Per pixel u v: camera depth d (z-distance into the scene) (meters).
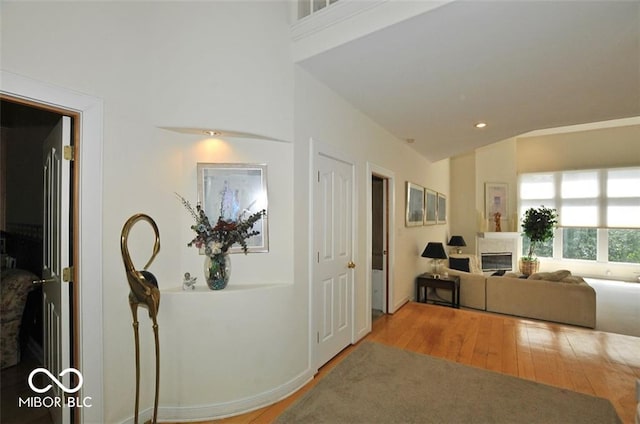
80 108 1.78
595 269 7.95
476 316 4.31
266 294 2.29
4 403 2.23
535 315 4.63
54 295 1.95
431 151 5.35
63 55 1.71
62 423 1.80
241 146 2.42
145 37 2.06
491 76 2.63
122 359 1.98
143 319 2.07
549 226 7.89
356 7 2.13
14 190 3.54
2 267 3.42
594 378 2.59
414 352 3.13
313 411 2.15
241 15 2.30
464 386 2.46
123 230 1.79
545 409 2.15
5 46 1.51
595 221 7.91
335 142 3.01
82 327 1.80
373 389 2.43
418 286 5.43
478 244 7.86
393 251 4.43
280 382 2.36
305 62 2.46
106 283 1.90
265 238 2.44
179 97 2.14
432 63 2.43
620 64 2.40
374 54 2.32
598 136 7.94
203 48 2.20
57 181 1.87
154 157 2.14
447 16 1.88
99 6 1.86
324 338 2.87
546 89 2.86
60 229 1.80
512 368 2.77
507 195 8.02
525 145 8.70
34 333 2.92
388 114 3.55
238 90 2.26
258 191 2.43
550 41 2.11
